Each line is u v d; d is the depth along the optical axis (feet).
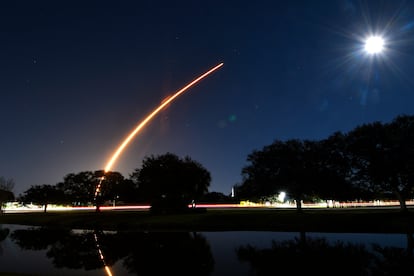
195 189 245.45
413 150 159.84
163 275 76.02
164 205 229.86
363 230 132.26
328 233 130.00
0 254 112.57
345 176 192.24
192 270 79.87
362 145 171.12
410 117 172.96
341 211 200.54
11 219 274.36
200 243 118.11
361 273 73.77
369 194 188.55
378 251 95.04
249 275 73.87
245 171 217.77
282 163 203.92
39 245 132.26
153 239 132.57
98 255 104.37
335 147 192.75
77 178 314.35
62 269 85.71
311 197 216.54
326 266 80.18
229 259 90.99
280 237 125.08
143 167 245.04
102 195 304.71
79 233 167.63
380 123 176.55
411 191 173.58
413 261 82.64
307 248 102.27
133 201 310.45
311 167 199.11
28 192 357.82
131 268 84.23
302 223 150.92
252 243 114.73
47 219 247.50
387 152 165.89
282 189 205.05
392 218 147.95
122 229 172.96
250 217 174.70
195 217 186.80
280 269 78.48
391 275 71.67
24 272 83.35
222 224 161.89
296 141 211.82
